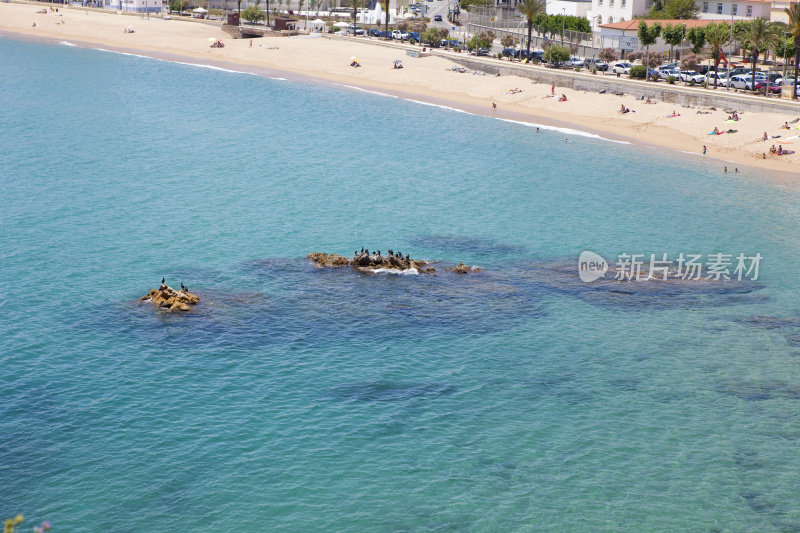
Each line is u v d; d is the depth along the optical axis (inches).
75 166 4473.4
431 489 1780.3
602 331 2571.4
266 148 5027.1
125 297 2760.8
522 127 5723.4
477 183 4303.6
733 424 2049.7
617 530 1657.2
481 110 6353.3
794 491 1788.9
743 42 6146.7
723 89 6112.2
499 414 2086.6
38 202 3782.0
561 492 1776.6
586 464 1877.5
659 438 1985.7
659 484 1809.8
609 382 2255.2
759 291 2903.5
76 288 2822.3
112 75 7829.7
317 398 2148.1
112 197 3900.1
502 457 1900.8
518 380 2262.6
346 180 4315.9
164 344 2428.6
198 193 4010.8
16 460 1856.5
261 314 2647.6
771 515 1706.4
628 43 7514.8
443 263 3139.8
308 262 3110.2
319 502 1732.3
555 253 3275.1
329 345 2449.6
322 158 4795.8
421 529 1651.1
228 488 1772.9
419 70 7716.5
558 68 7426.2
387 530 1647.4
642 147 5073.8
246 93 7017.7
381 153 4955.7
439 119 6018.7
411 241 3390.7
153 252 3184.1
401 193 4092.0
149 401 2116.1
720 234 3506.4
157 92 7003.0
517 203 3949.3
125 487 1771.7
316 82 7613.2
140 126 5610.2
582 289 2903.5
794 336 2541.8
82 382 2202.3
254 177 4333.2
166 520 1668.3
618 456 1909.4
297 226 3540.8
